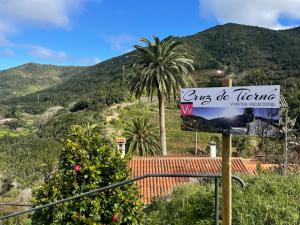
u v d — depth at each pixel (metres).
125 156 6.60
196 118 4.61
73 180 6.12
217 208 5.19
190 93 4.66
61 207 5.93
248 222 5.57
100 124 67.62
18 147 71.81
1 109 154.38
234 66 112.06
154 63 34.66
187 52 36.25
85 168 6.13
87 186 6.08
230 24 149.62
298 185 6.66
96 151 6.45
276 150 18.56
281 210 5.73
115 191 6.11
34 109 144.38
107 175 6.29
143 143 39.94
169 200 7.97
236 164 21.36
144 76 34.56
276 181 6.89
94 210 5.92
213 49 130.38
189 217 6.41
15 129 115.44
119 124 68.44
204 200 6.77
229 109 4.36
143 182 19.59
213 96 4.48
